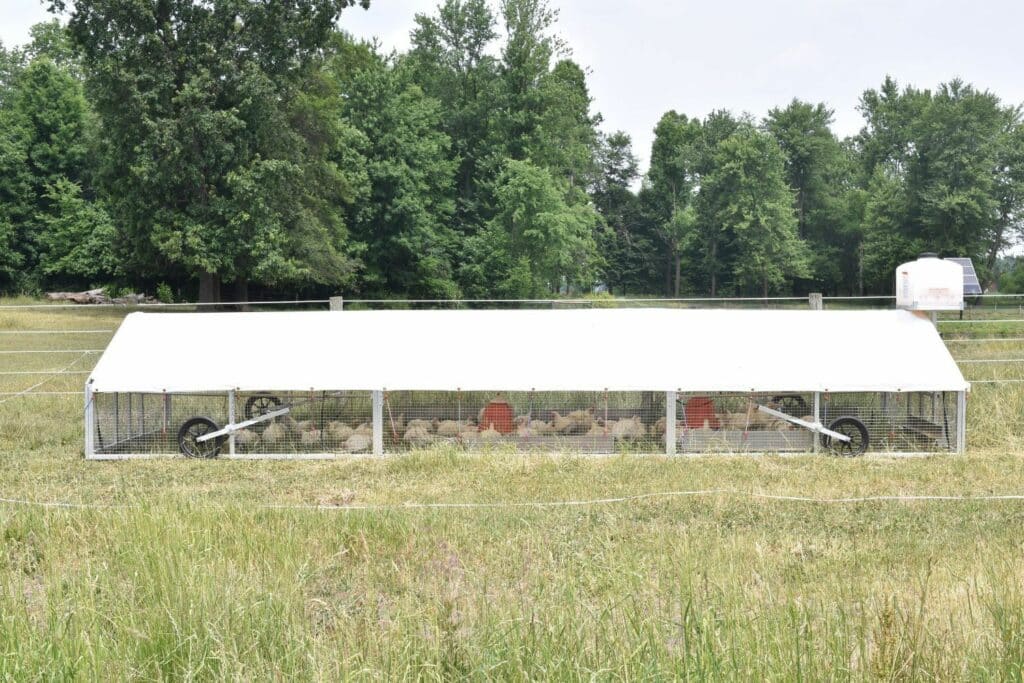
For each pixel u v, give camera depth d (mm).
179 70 38906
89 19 36688
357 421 14875
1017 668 4781
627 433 14602
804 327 15258
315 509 9656
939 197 67750
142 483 12438
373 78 59750
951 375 14406
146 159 37812
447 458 13164
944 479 12094
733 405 14789
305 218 43281
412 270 61969
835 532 9242
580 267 63938
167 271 49469
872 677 4766
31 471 13281
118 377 14578
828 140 93812
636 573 6324
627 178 104500
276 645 5480
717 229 87188
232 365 14789
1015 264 85500
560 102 66500
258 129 39688
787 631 5254
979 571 7215
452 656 5105
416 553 8133
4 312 36688
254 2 38969
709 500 10617
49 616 5746
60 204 62219
